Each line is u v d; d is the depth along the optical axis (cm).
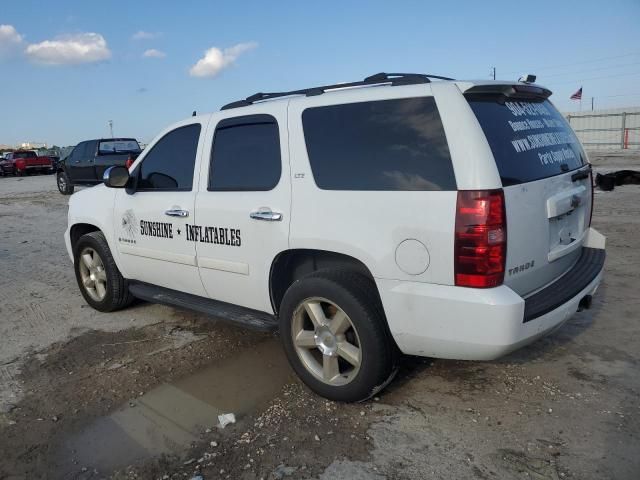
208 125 409
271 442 302
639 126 2838
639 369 367
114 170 446
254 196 363
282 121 352
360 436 303
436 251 283
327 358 333
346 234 314
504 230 277
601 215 920
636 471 265
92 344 455
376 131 312
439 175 285
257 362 407
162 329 484
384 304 304
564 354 394
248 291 380
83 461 294
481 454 283
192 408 344
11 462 295
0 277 706
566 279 339
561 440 292
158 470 283
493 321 273
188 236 412
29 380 392
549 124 358
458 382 360
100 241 515
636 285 538
